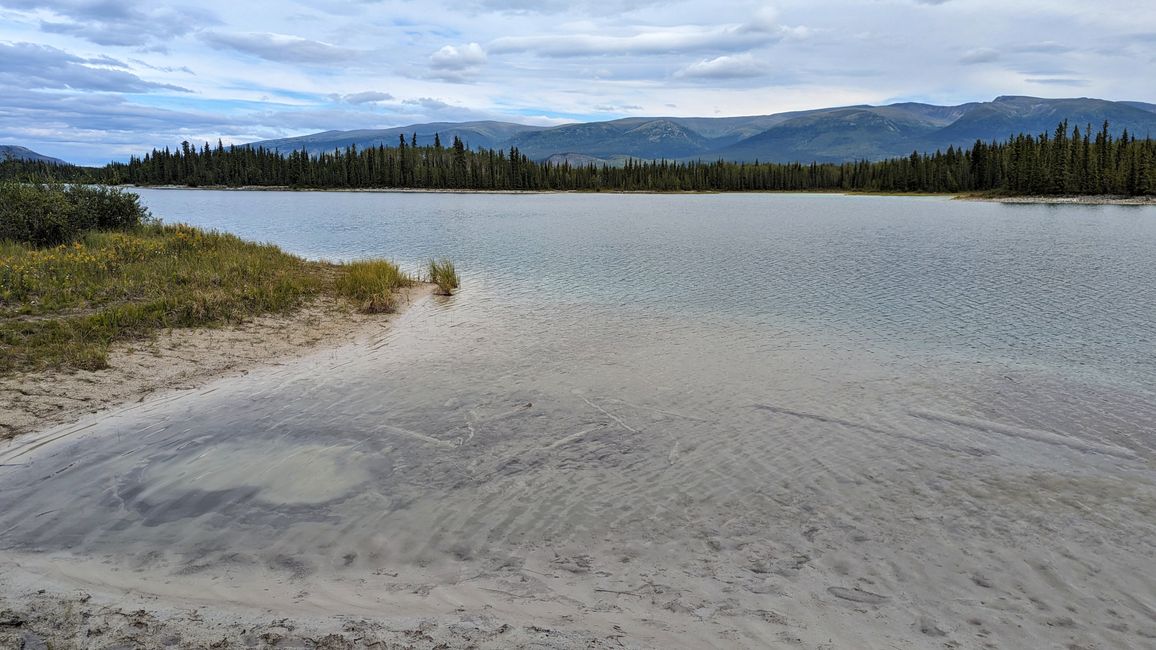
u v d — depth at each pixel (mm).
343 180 154875
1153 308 17500
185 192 136750
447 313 16781
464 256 29531
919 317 16406
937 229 46094
